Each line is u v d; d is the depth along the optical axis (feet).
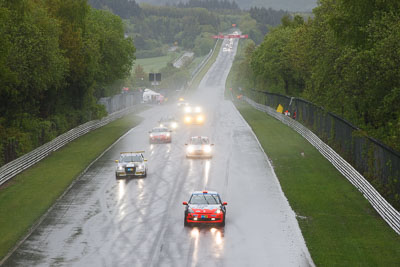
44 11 299.38
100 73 470.39
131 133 392.68
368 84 226.58
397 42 205.67
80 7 374.43
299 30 443.73
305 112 410.52
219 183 209.77
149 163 257.34
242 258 120.26
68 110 394.93
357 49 246.47
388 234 141.38
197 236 138.00
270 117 526.16
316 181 213.87
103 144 327.67
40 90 298.97
